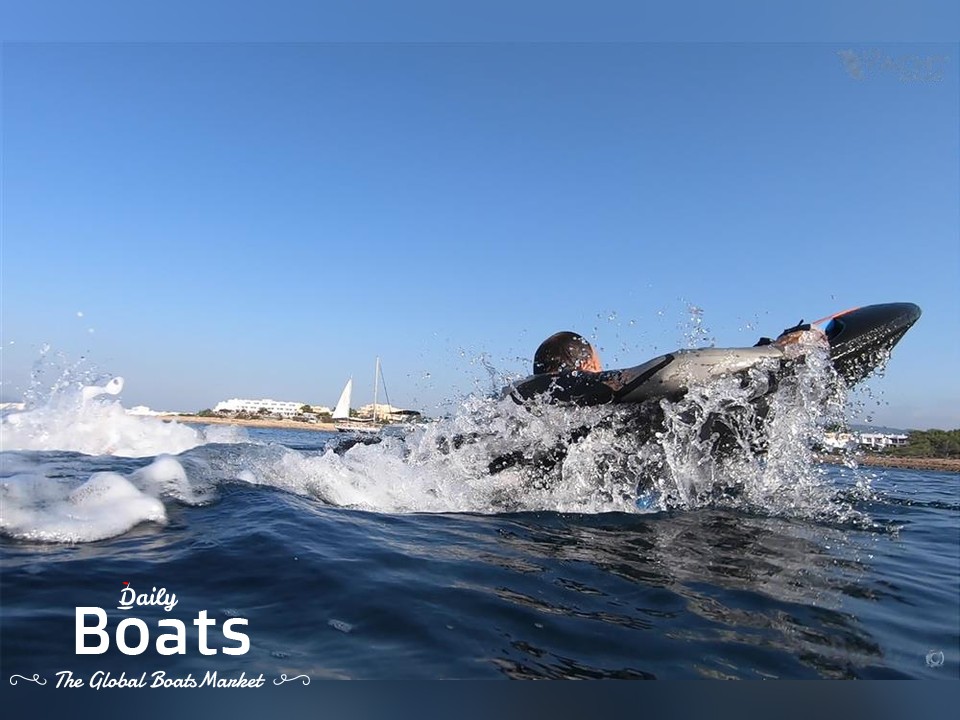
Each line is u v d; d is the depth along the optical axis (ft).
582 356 18.67
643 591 8.59
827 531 13.32
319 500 13.52
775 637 7.20
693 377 16.25
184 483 12.37
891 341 17.33
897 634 7.43
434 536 11.12
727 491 17.24
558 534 12.01
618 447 16.55
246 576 8.13
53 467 13.17
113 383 20.44
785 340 17.26
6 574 7.53
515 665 6.22
